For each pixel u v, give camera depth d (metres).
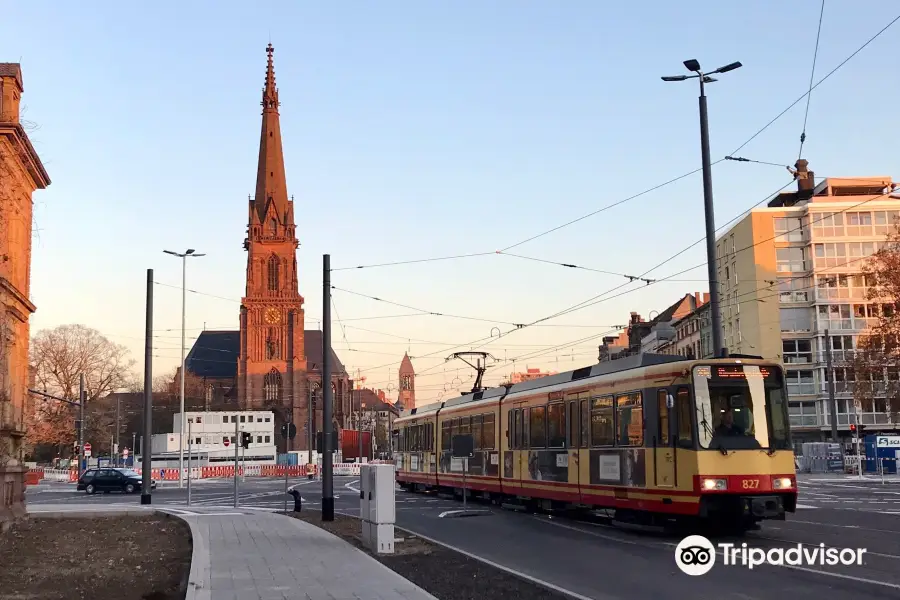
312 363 179.62
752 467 20.64
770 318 78.75
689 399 21.11
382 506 19.91
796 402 78.44
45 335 99.75
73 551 20.94
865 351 58.62
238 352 181.88
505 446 32.69
